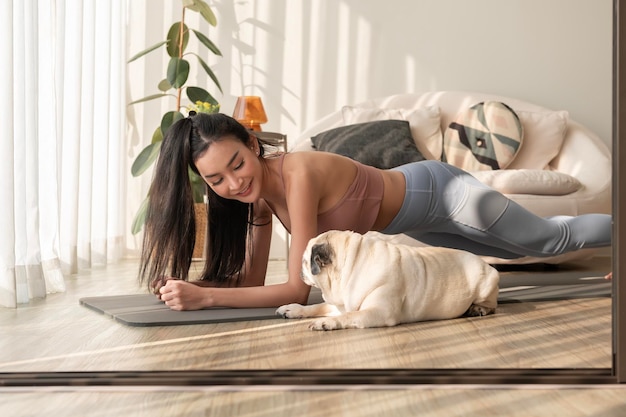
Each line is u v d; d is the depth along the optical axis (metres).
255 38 5.64
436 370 1.78
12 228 3.03
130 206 5.71
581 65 5.52
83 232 4.58
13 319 2.72
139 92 5.70
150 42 5.67
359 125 4.88
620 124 1.71
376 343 2.17
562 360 1.96
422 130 4.98
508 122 4.89
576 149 4.90
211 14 5.36
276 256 5.67
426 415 1.51
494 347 2.12
